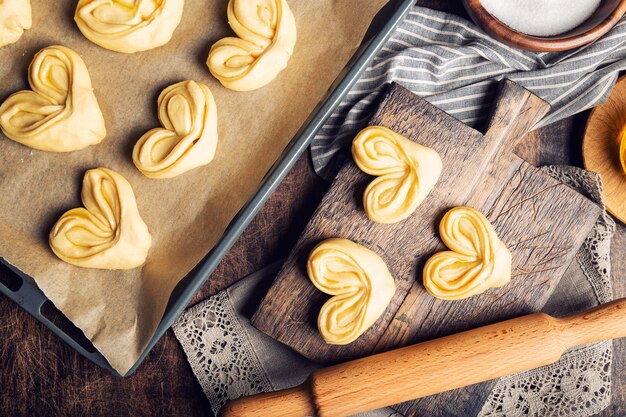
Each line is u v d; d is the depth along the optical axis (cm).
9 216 74
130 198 74
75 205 75
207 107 75
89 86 74
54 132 73
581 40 79
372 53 74
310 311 80
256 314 80
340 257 78
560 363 83
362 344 80
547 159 86
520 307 81
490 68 84
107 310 75
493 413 84
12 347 83
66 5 75
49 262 75
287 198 84
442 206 81
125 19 74
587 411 83
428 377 76
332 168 84
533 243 81
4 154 75
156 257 76
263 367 83
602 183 84
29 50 76
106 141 76
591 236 83
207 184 76
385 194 79
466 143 81
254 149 76
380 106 81
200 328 83
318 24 77
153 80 76
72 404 83
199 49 77
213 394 83
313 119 74
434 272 79
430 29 84
